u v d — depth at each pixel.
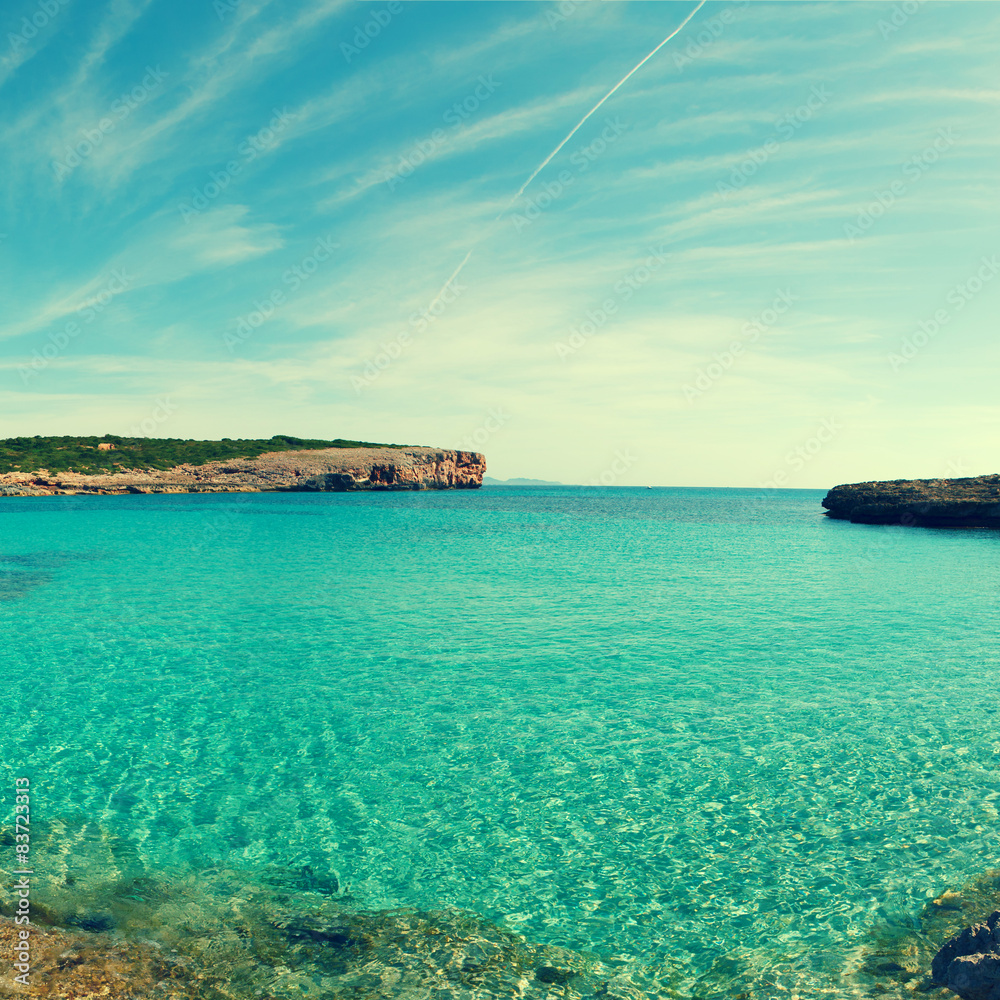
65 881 6.98
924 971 5.61
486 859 7.64
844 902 6.73
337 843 7.97
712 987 5.62
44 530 45.59
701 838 8.03
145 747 10.73
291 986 5.48
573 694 13.15
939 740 10.87
